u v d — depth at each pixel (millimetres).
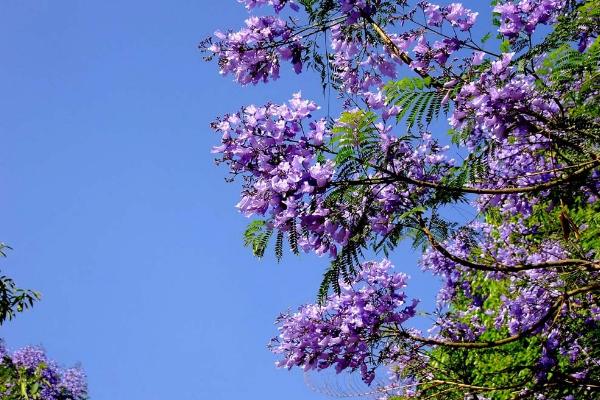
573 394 5723
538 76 4199
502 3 4812
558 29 4227
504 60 4000
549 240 6371
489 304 7125
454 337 6422
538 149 4887
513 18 4551
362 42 5113
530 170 5160
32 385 11703
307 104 4051
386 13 4902
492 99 3934
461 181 4477
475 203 5398
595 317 5926
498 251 6672
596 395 5660
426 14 4797
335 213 4184
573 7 4500
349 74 5172
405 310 5273
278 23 4828
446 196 4441
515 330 6000
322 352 5195
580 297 5945
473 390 5801
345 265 4301
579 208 5797
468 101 4137
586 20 4176
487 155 4559
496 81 4051
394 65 5113
